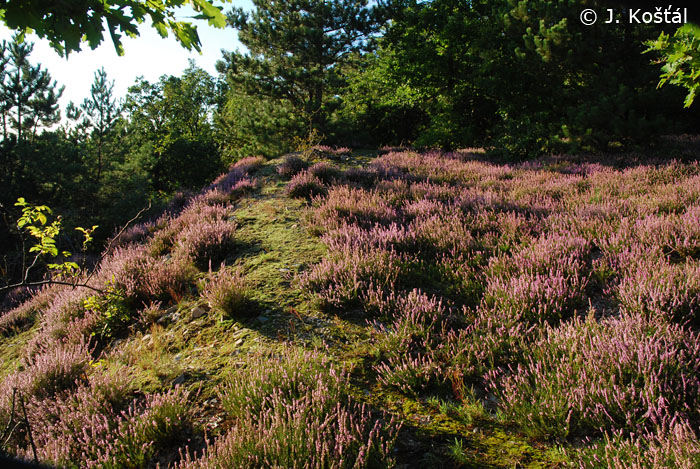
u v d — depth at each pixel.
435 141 18.05
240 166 16.36
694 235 5.41
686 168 9.20
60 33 2.49
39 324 6.76
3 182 16.94
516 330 4.23
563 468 2.86
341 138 21.92
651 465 2.55
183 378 4.16
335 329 4.82
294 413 3.16
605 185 8.77
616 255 5.38
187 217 9.39
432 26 19.58
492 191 9.35
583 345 3.69
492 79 14.95
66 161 18.78
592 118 11.99
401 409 3.56
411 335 4.45
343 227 7.22
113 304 5.50
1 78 18.81
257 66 22.31
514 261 5.59
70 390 4.12
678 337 3.55
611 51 12.24
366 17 21.88
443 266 6.00
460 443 3.12
